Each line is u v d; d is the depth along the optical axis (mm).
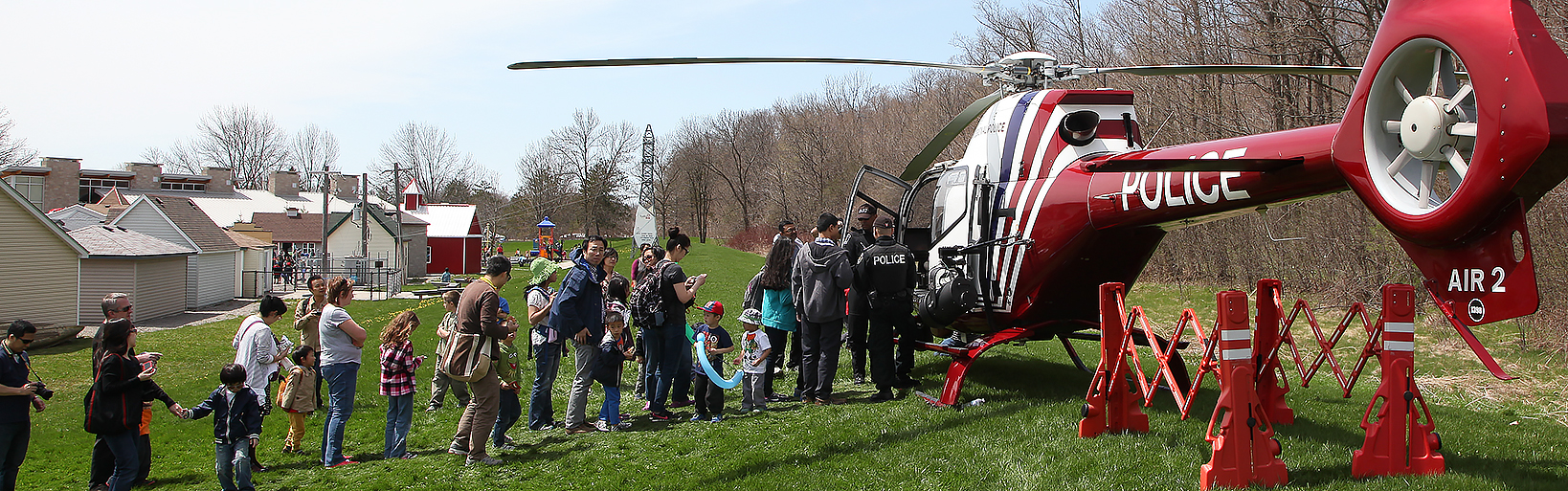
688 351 7977
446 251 54656
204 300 31391
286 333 20734
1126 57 23594
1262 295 6102
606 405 7129
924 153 8445
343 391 6629
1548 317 10398
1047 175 7164
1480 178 3627
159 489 6387
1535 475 4945
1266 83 18562
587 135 85812
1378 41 4223
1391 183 4164
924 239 9109
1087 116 7117
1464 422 6609
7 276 23641
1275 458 4836
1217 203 5613
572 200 85625
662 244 71250
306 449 7195
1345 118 4426
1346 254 15047
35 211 24016
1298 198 5191
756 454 6117
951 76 36344
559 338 7129
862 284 7875
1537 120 3373
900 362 8508
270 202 57219
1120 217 6410
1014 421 6559
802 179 61469
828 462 5812
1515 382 8352
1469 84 3740
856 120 58219
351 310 27719
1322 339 5492
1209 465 4824
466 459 6332
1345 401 7301
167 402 6199
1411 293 4883
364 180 42281
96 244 25391
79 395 12938
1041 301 7254
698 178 89125
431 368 11211
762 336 7648
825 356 7664
